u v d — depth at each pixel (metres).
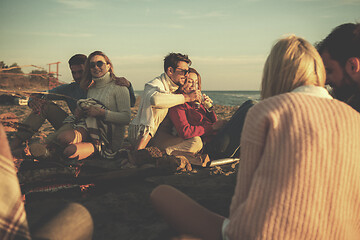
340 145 1.15
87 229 1.28
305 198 1.10
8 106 11.52
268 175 1.15
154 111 3.57
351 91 1.93
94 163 3.43
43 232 1.12
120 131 3.83
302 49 1.39
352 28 1.85
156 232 2.00
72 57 4.02
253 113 1.25
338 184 1.14
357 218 1.25
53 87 4.21
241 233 1.17
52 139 3.67
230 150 3.66
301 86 1.35
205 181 3.09
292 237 1.10
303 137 1.13
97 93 3.85
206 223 1.44
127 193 2.71
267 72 1.45
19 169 2.80
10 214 0.92
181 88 3.81
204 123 3.84
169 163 3.28
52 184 2.69
